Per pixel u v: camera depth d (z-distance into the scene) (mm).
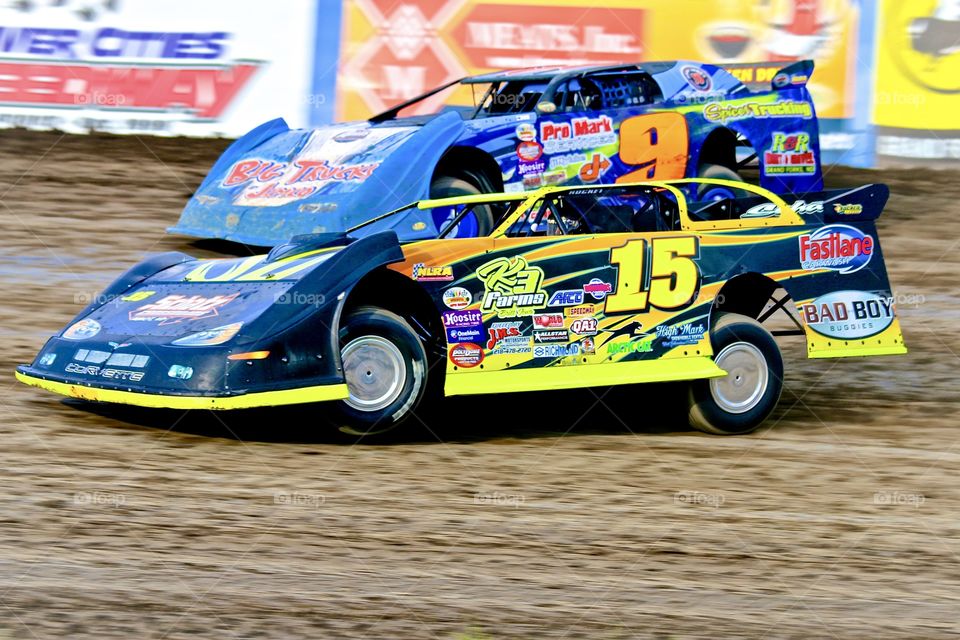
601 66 22844
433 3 29734
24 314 18266
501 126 21000
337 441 13086
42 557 9273
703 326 14211
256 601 8703
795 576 9758
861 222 15258
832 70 29953
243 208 20625
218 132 30359
